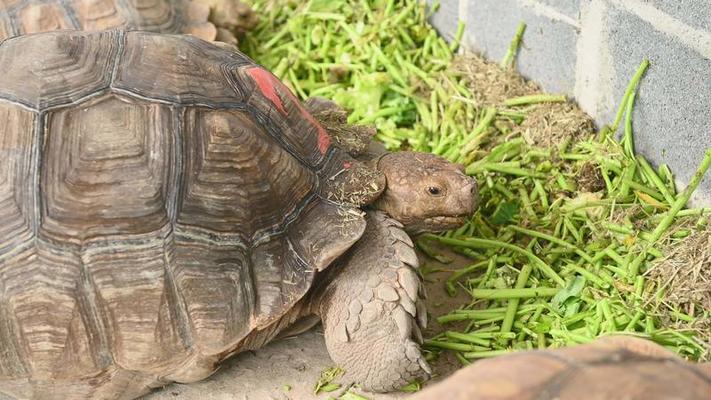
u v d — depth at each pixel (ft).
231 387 8.52
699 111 9.39
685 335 8.27
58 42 8.22
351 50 14.10
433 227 9.11
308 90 13.71
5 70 8.12
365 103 12.77
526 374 4.87
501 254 10.16
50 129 7.76
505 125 12.02
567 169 11.16
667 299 8.69
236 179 7.97
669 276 8.87
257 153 8.10
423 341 8.45
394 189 8.81
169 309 7.61
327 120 9.82
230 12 14.21
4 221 7.62
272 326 8.27
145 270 7.58
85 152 7.72
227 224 7.86
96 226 7.60
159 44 8.39
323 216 8.22
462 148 11.77
